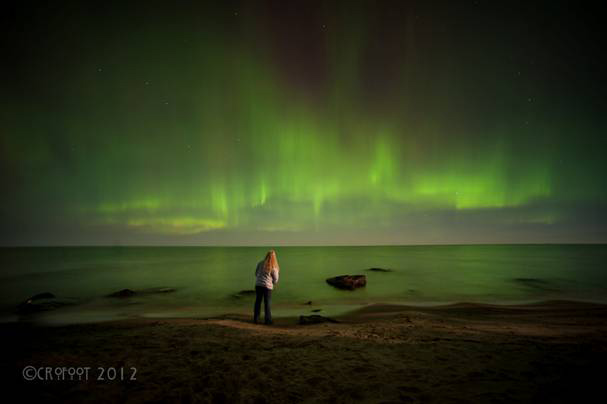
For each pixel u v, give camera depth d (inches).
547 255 2674.7
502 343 223.8
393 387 141.5
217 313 478.0
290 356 198.5
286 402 130.2
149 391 144.6
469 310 468.1
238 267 1520.7
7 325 396.2
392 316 416.2
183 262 1952.5
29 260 2271.2
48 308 535.8
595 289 742.5
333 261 1974.7
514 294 668.1
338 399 131.0
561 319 384.5
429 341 236.1
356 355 197.0
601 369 153.7
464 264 1596.9
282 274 1133.1
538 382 140.3
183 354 207.5
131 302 603.2
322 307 518.6
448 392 133.3
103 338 263.1
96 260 2250.2
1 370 176.7
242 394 139.3
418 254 3088.1
